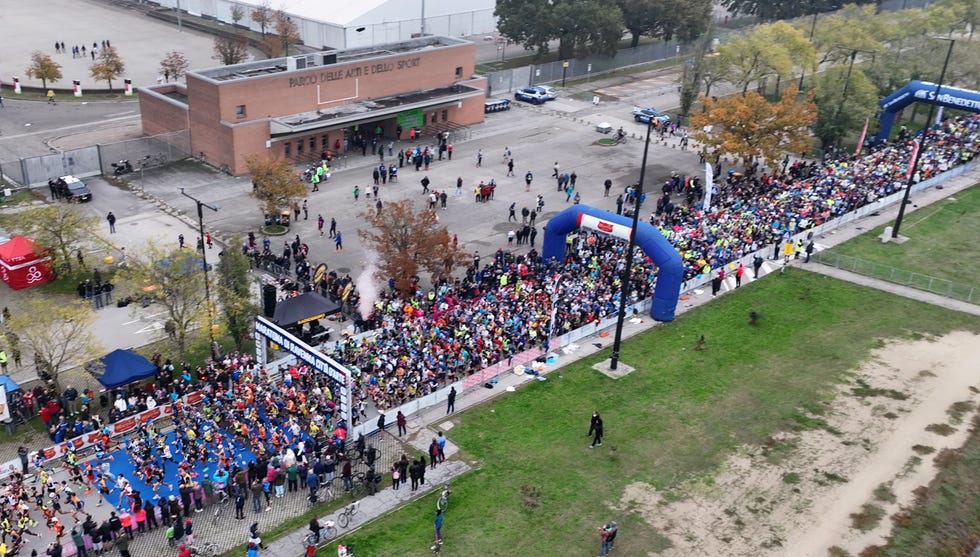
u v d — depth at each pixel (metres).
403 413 38.91
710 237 55.53
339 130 73.75
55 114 79.69
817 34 94.12
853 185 65.69
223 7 116.50
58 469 35.12
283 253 53.66
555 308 45.91
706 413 40.06
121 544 29.94
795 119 65.62
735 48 84.25
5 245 48.88
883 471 36.12
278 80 69.56
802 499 34.28
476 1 117.69
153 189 64.88
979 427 39.41
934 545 32.31
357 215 59.16
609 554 30.92
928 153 74.44
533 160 75.19
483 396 41.06
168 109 72.00
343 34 101.56
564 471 35.69
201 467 35.09
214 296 43.34
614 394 41.50
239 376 40.12
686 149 79.56
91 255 53.22
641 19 105.88
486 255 56.25
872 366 44.38
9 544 30.58
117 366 38.06
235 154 67.56
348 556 29.81
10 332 41.16
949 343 47.06
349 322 47.66
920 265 56.22
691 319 49.12
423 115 79.81
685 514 33.25
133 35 111.12
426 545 31.16
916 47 89.25
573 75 102.12
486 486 34.62
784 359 44.97
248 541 30.73
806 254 56.88
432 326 44.28
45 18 118.44
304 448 34.81
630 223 47.97
